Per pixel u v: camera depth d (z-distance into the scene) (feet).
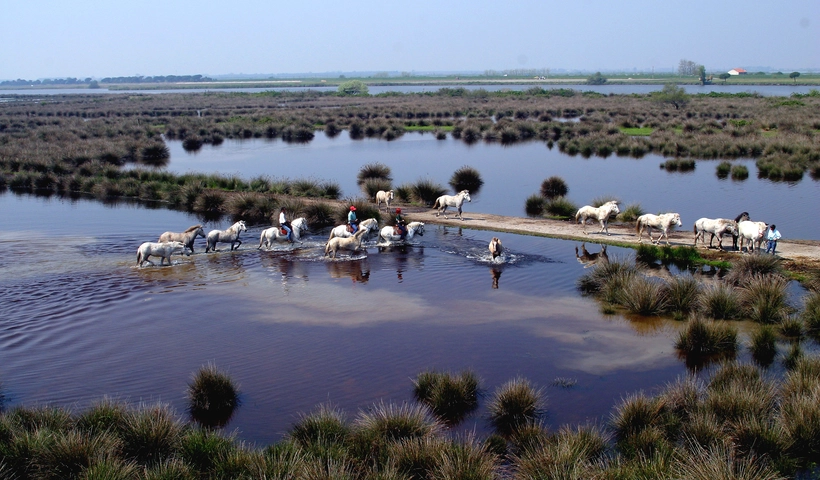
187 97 523.70
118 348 49.21
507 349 49.49
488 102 383.24
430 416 38.52
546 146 204.44
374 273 70.44
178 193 118.83
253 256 77.66
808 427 33.65
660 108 293.64
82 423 35.42
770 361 46.83
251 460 31.89
